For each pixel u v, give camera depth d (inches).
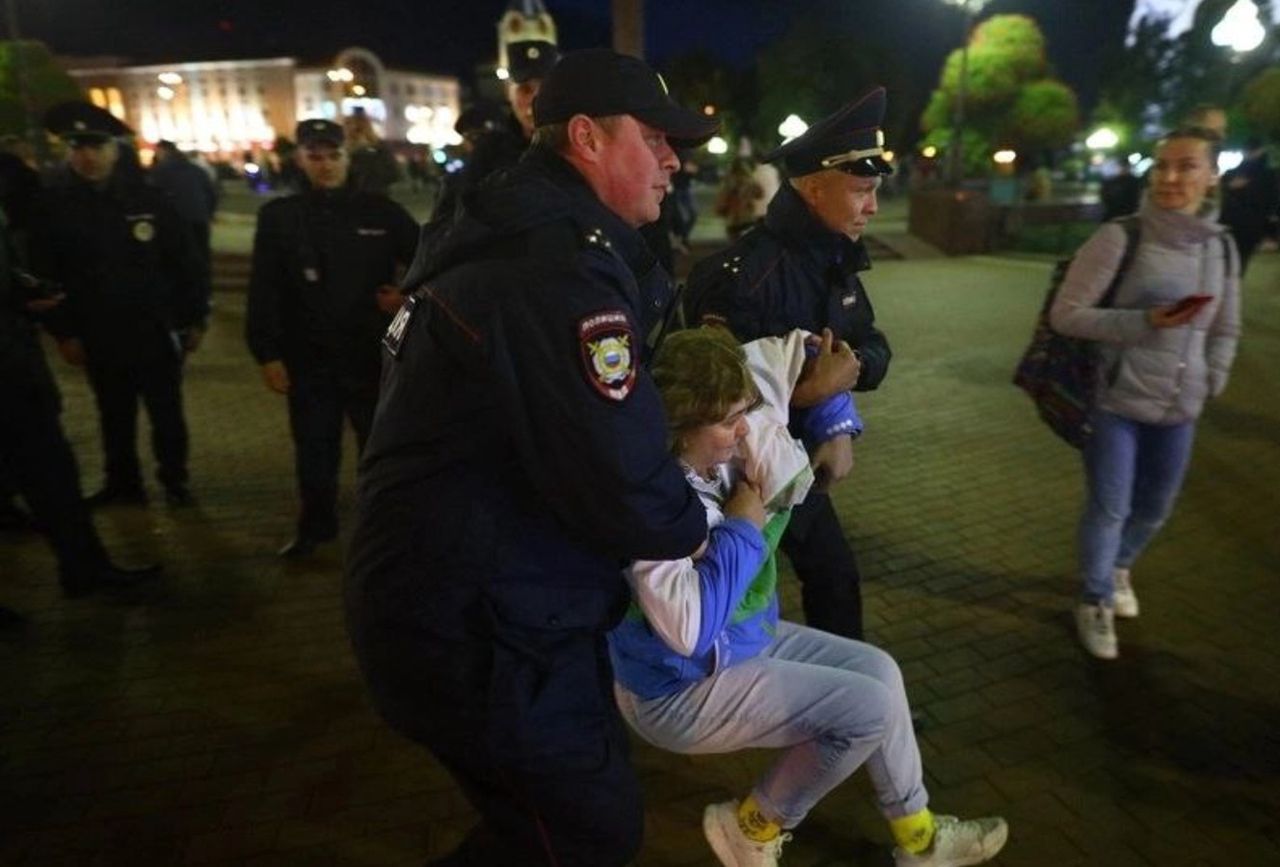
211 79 3501.5
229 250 559.8
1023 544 171.3
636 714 79.3
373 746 115.8
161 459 189.6
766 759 113.6
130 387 186.1
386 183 343.9
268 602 151.6
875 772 84.4
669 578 65.3
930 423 246.1
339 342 154.3
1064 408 129.0
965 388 280.4
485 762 61.1
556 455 55.4
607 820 64.5
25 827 102.1
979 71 982.4
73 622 145.8
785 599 154.0
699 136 62.5
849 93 1434.5
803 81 1439.5
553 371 54.3
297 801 106.1
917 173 1210.0
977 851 89.1
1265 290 433.4
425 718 61.6
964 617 145.6
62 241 170.4
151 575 158.6
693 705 77.5
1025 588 154.6
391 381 61.5
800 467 74.6
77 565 149.9
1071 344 129.0
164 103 3543.3
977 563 163.8
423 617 58.9
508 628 59.6
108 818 103.5
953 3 781.9
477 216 58.6
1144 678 128.6
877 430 240.7
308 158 148.2
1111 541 130.9
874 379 104.0
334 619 146.3
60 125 165.6
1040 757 113.0
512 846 65.6
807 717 76.9
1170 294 120.2
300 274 151.2
